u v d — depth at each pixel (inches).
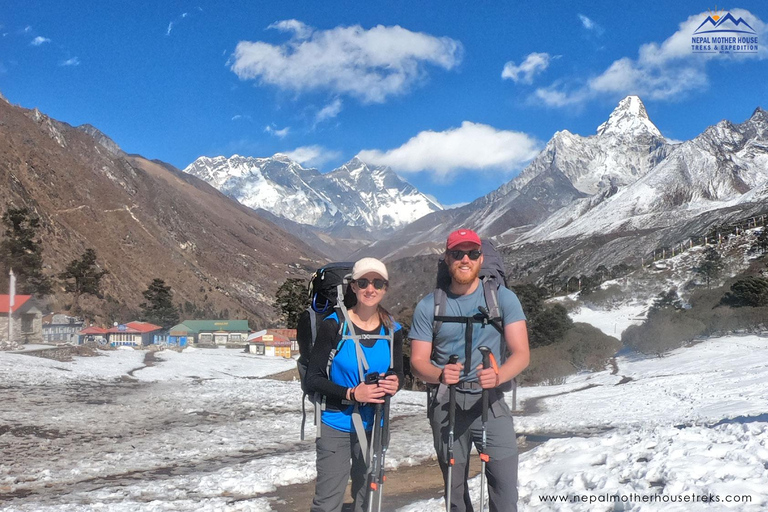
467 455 173.8
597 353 2581.2
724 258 5669.3
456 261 163.3
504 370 159.5
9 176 7057.1
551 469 265.0
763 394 994.1
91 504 350.0
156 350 3878.0
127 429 823.7
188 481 430.3
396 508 304.2
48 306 4928.6
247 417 980.6
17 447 655.8
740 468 200.4
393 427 832.3
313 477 427.8
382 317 176.7
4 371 1711.4
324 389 174.2
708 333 2755.9
